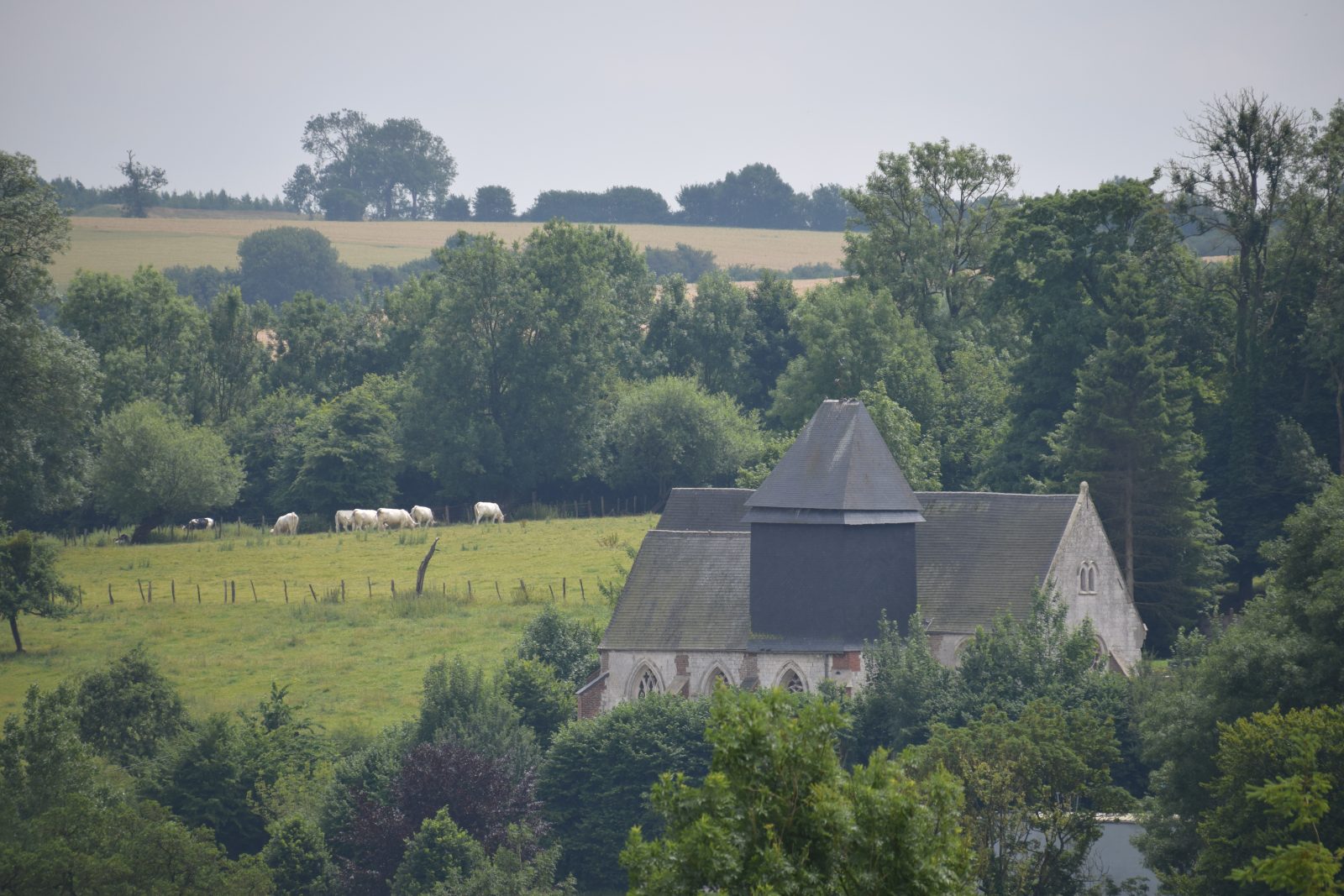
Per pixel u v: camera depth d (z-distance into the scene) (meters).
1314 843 114.50
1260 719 156.25
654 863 102.62
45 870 178.38
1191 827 178.12
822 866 99.62
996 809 186.12
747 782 102.25
